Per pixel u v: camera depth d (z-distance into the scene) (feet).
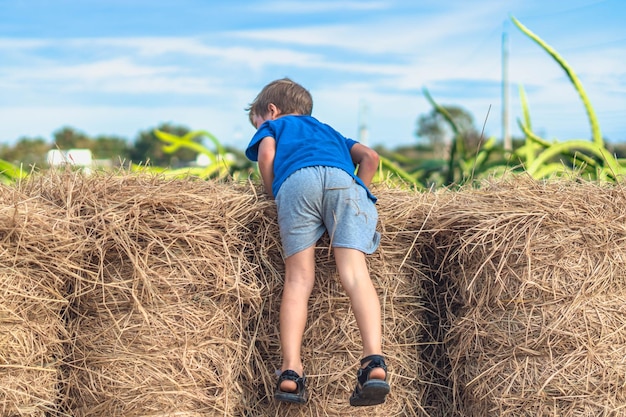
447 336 9.48
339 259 8.65
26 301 8.06
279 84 10.43
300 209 8.64
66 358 8.63
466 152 18.86
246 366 8.89
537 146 16.99
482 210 9.16
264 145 9.25
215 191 9.10
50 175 9.31
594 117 16.10
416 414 9.42
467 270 9.20
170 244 8.56
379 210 9.41
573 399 8.32
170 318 8.48
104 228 8.41
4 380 7.89
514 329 8.66
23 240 8.02
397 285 9.35
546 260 8.65
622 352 8.45
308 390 8.89
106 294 8.54
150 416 8.31
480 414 8.96
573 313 8.48
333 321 9.00
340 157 9.09
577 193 9.16
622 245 8.79
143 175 9.23
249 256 9.16
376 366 7.96
